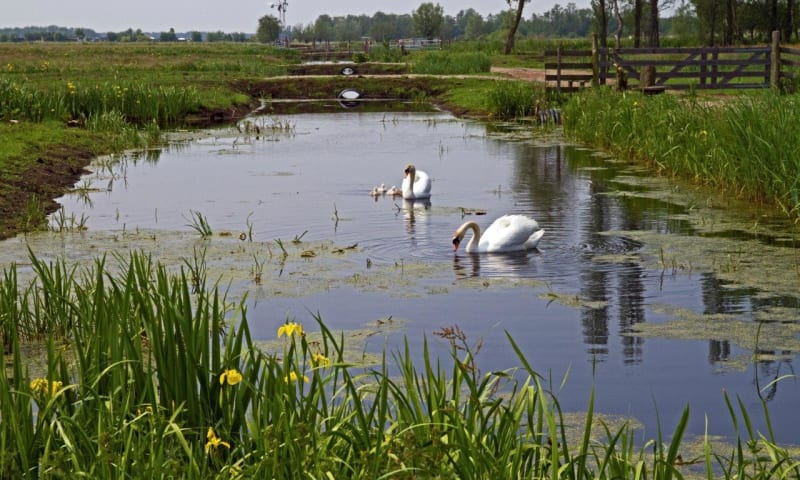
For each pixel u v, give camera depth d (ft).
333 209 54.13
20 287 36.70
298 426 17.47
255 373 20.66
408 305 34.78
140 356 20.89
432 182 64.13
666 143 67.41
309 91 153.28
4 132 77.30
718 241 44.04
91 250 43.39
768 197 52.65
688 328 31.99
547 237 45.83
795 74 97.14
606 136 80.74
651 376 27.84
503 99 112.98
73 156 75.05
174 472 17.53
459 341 30.78
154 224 49.96
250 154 80.79
